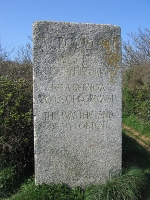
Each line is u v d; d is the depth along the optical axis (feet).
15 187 7.28
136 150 10.19
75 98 6.82
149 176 7.75
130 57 28.07
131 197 6.18
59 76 6.71
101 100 6.93
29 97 8.58
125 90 17.63
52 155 6.83
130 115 16.57
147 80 16.74
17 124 7.74
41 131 6.74
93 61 6.82
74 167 6.95
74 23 6.70
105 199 6.11
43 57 6.61
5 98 7.77
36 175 6.84
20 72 12.75
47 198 6.36
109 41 6.87
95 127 6.96
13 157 7.67
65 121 6.82
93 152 7.00
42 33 6.57
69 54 6.72
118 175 7.02
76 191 6.77
